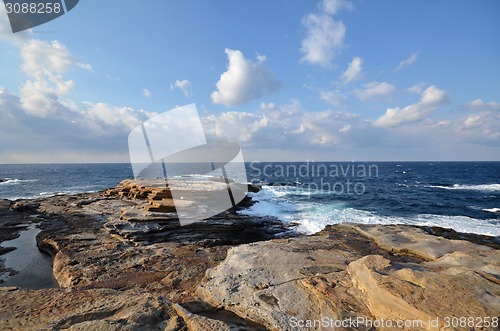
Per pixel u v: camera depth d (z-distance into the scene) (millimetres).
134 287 5824
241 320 4055
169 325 3398
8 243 10086
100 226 11078
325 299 4086
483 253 5246
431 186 31797
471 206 18766
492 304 3164
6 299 3949
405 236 8234
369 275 4191
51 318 3365
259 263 5738
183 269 6809
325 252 6426
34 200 17359
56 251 8711
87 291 4320
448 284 3613
